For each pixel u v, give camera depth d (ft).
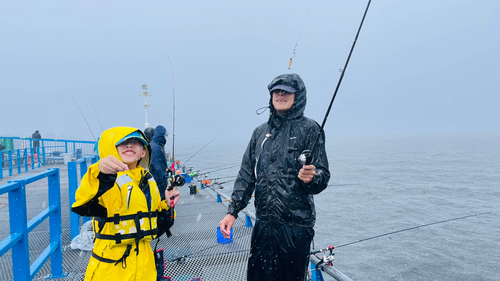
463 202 71.92
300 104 6.37
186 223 17.66
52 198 10.69
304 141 6.16
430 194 81.66
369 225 52.60
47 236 14.94
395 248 41.70
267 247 6.24
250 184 7.11
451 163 172.04
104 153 6.57
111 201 6.25
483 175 120.26
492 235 47.26
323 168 5.93
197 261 11.98
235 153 246.68
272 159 6.28
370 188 91.35
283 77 6.19
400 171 135.85
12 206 8.07
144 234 6.46
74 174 13.51
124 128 6.64
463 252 40.57
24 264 8.18
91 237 12.91
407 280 33.30
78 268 11.31
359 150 312.50
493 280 33.06
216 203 23.21
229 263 11.76
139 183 6.68
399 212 61.67
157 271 7.20
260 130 7.00
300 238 6.06
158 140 13.39
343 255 39.55
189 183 32.42
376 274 34.63
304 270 6.17
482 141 471.21
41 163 48.37
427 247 42.14
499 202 71.51
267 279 6.23
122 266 6.22
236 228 16.51
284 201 6.03
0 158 33.86
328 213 60.85
